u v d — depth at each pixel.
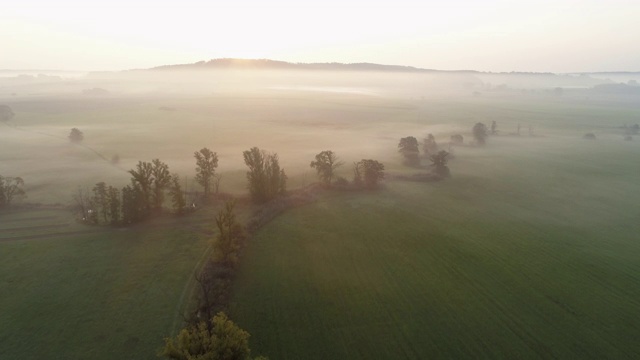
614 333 59.88
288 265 77.81
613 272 77.75
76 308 62.59
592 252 86.00
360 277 74.06
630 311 65.31
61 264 75.44
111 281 70.25
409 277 74.50
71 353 53.28
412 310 64.44
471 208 111.62
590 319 63.16
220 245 74.94
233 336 44.69
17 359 52.12
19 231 88.75
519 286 72.25
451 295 68.94
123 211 93.44
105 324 59.09
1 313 60.94
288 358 53.53
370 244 87.44
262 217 98.69
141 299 65.25
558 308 65.88
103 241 85.25
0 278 70.19
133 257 78.88
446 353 55.12
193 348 43.75
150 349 54.22
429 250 85.38
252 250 83.69
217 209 104.88
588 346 57.09
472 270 77.50
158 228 92.44
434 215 105.50
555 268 79.00
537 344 57.25
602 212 110.44
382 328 59.94
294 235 91.19
